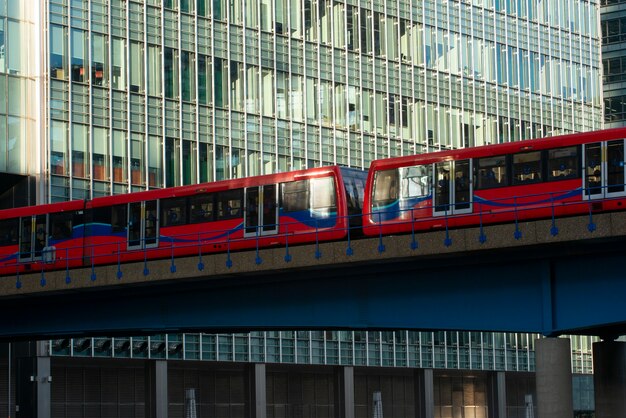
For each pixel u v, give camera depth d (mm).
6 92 85125
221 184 58812
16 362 85812
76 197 86688
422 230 51156
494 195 50719
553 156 49656
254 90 96875
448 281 47156
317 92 100688
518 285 45594
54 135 86125
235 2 96250
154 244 59906
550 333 44625
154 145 90875
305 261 49281
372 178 53688
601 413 48500
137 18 90562
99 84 88438
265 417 97188
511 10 118375
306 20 100562
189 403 85188
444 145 110188
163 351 91062
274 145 97625
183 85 92812
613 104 156500
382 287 48688
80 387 89500
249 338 96562
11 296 58438
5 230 64812
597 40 128750
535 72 120375
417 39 108812
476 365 114688
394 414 111062
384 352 106500
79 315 57938
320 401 105500
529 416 108500
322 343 101625
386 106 105688
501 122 116000
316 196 56000
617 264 43750
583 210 47781
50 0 86500
